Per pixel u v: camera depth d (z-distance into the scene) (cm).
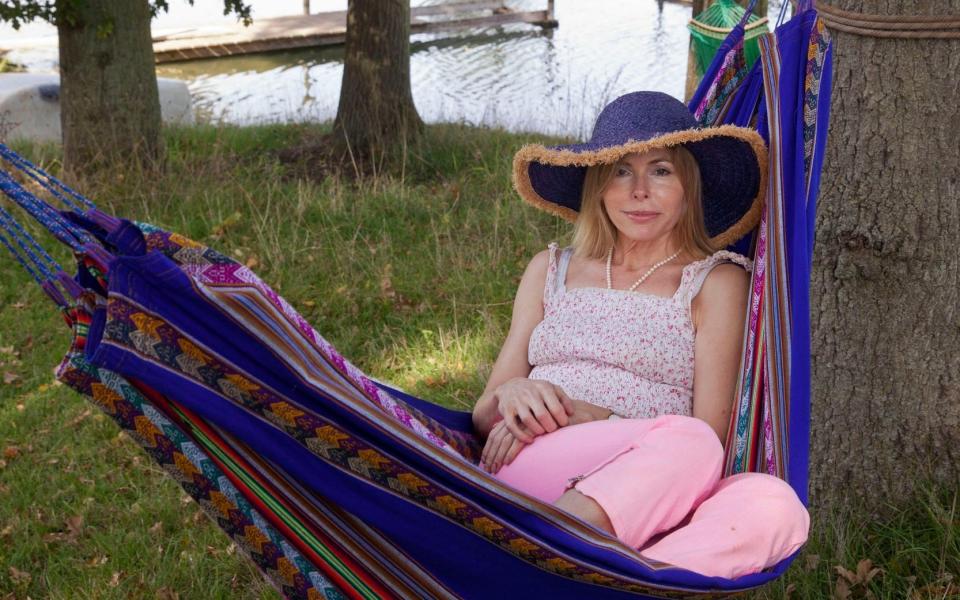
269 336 210
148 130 831
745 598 322
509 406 268
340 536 235
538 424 265
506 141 975
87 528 438
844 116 341
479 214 764
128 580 396
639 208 276
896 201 335
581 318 285
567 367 284
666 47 1925
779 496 232
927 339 340
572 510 230
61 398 562
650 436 240
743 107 308
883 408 348
